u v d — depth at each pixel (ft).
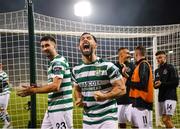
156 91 32.99
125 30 36.63
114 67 13.88
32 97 14.94
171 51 37.91
